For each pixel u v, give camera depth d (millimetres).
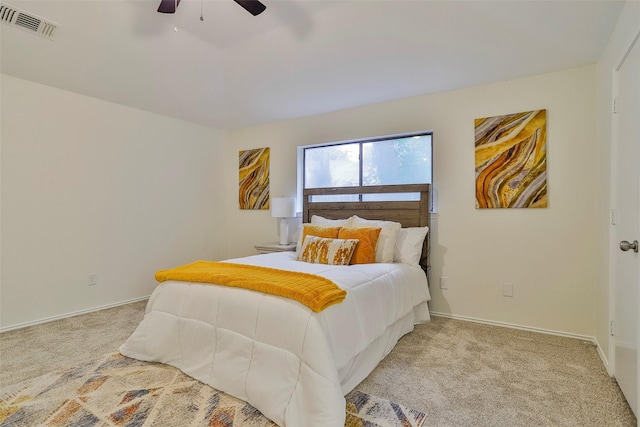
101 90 3346
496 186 3020
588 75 2686
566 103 2762
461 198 3197
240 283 1979
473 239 3143
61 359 2287
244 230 4734
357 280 2188
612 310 2105
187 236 4363
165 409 1716
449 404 1769
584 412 1702
